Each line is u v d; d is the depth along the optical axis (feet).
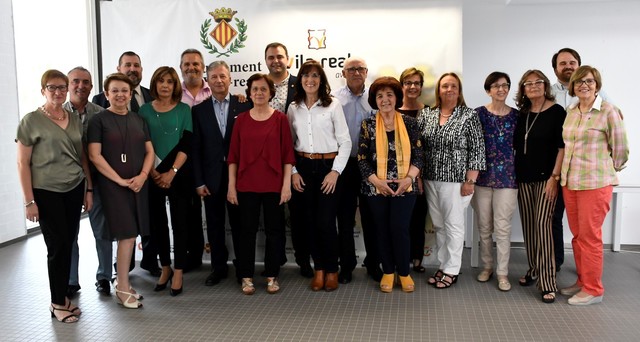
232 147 10.75
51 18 18.47
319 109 10.59
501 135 10.85
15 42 16.11
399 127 10.58
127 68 11.73
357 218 13.17
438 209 11.38
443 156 10.85
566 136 9.95
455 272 11.30
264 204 10.82
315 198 10.89
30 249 15.08
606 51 14.47
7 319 9.72
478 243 13.46
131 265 12.67
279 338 8.74
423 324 9.27
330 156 10.66
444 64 12.49
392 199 10.65
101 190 9.81
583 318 9.50
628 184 14.49
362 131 10.80
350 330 9.04
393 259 11.06
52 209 9.32
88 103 10.91
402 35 12.56
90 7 17.48
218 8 13.03
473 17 14.97
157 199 11.02
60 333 9.05
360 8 12.64
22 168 9.12
